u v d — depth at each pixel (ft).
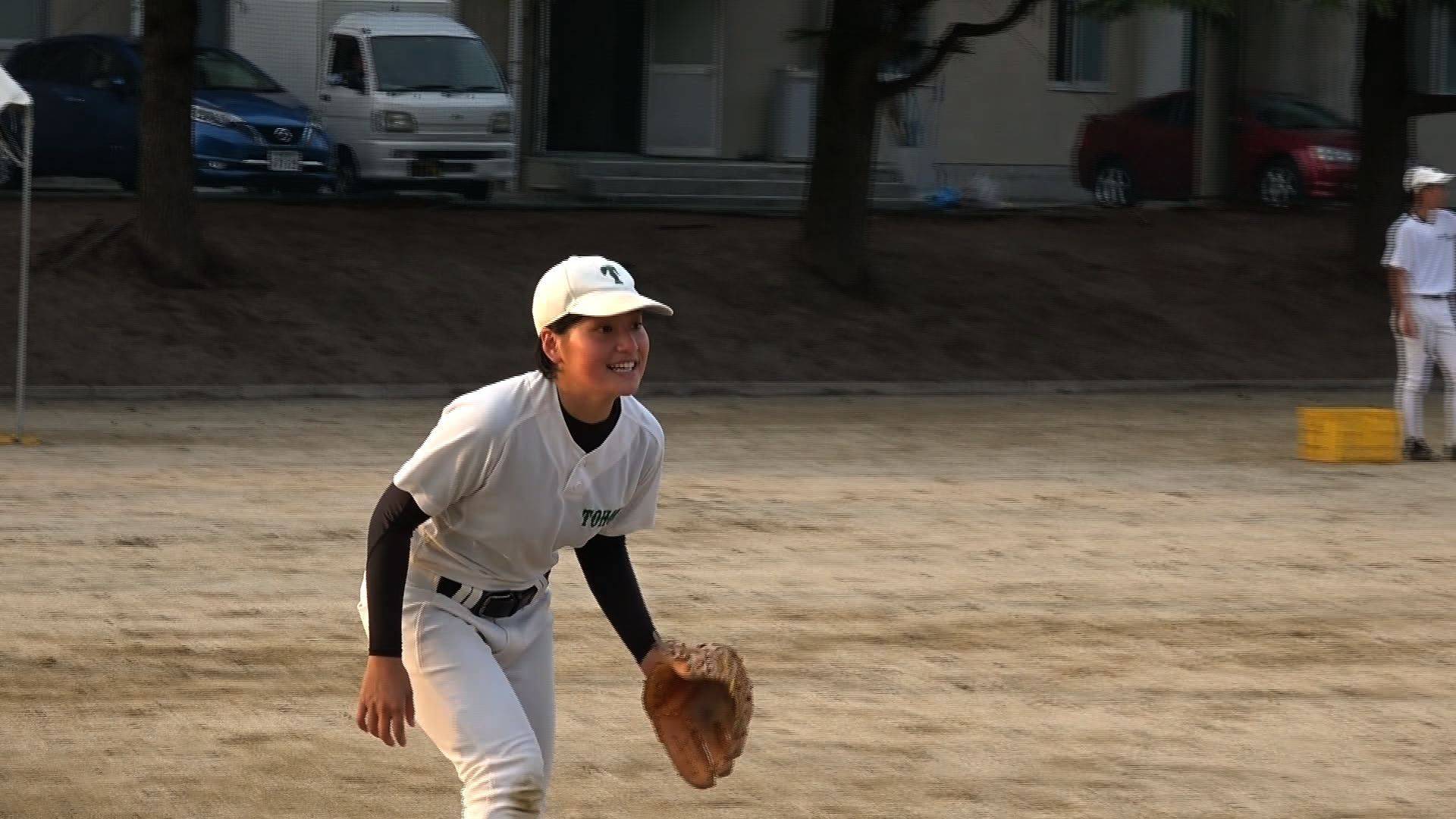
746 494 148.77
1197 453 181.27
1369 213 307.58
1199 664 96.94
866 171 276.00
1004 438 191.62
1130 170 399.24
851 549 126.11
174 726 81.51
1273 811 73.00
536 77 383.04
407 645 51.75
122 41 293.23
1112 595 113.09
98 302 237.04
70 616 101.65
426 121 311.68
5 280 239.71
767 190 368.48
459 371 233.96
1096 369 259.19
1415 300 175.52
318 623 101.60
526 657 54.13
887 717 85.71
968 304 276.21
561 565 118.73
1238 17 268.62
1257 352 273.95
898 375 248.52
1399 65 305.94
